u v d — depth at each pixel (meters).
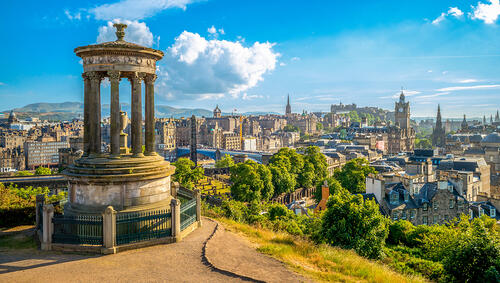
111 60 28.03
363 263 26.56
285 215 69.81
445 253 41.34
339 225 44.72
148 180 28.62
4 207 32.97
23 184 85.62
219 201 97.00
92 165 27.66
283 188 121.12
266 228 37.56
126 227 24.78
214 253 23.14
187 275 19.44
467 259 32.31
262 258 22.98
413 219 77.06
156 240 24.83
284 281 19.22
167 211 27.12
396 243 59.00
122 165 27.83
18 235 28.14
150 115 30.34
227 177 153.12
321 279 20.42
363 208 45.25
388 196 77.19
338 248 31.86
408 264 39.81
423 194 80.94
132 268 20.42
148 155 30.16
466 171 111.69
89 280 18.73
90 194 27.41
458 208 81.50
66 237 23.88
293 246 27.50
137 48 28.33
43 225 24.05
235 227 31.62
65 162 142.25
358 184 115.19
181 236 26.38
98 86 28.91
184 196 33.28
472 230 34.34
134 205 27.91
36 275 19.41
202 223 31.91
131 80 30.75
